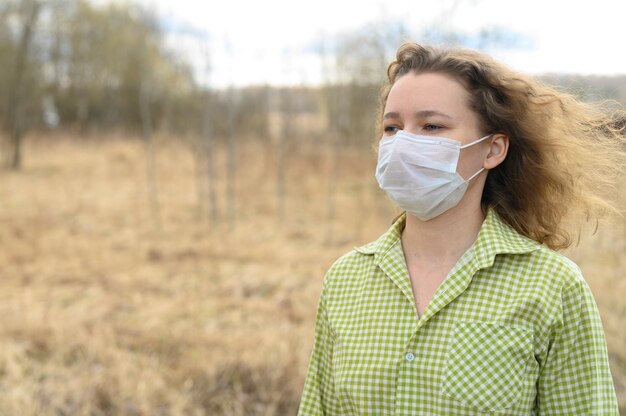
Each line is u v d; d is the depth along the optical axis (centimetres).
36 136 2153
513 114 143
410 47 150
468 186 143
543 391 134
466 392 128
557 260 134
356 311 148
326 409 158
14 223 1012
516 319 130
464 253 140
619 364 416
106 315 588
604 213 164
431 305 135
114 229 1012
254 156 1702
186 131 1995
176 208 1200
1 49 2048
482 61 143
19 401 388
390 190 142
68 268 770
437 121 139
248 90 2041
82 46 2694
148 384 420
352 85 1503
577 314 130
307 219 1121
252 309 611
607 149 162
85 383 412
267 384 425
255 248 888
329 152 1711
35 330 511
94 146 2056
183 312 597
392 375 136
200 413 395
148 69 1554
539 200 154
